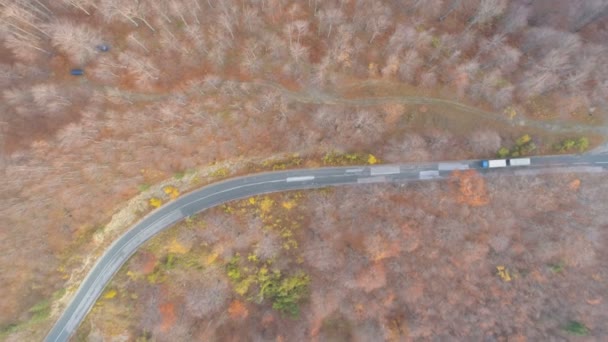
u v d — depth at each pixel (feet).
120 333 238.48
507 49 245.45
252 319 257.96
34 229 224.94
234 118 235.40
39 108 218.79
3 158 221.05
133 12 219.61
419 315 258.57
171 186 241.35
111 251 240.53
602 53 249.96
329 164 248.52
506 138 249.55
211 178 246.06
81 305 236.22
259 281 253.85
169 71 233.76
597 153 250.78
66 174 224.94
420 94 246.47
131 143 229.04
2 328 217.56
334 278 250.37
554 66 237.66
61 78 230.48
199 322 251.19
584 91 245.04
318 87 241.76
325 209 247.50
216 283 251.39
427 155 247.29
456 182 248.32
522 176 251.60
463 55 248.52
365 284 247.50
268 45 238.48
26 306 222.69
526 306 258.78
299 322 255.50
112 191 232.32
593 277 258.37
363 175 250.57
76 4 219.41
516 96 247.70
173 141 231.09
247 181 248.73
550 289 258.78
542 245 252.62
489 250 257.14
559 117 248.73
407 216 247.09
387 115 243.19
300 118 241.14
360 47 239.30
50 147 221.87
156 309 242.17
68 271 230.48
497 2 247.70
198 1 236.02
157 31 235.81
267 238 249.55
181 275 246.47
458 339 256.52
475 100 247.09
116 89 231.71
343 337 260.83
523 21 256.32
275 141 241.96
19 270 223.10
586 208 252.21
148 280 242.99
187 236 243.60
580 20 262.26
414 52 236.43
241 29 239.09
